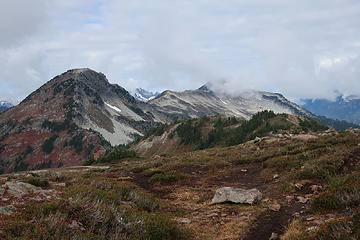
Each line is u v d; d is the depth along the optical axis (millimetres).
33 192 8016
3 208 6098
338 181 9766
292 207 9422
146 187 15633
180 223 8938
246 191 11406
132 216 7578
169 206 11219
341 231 5766
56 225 5582
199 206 11180
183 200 12406
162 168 21516
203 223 8906
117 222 6871
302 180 12297
